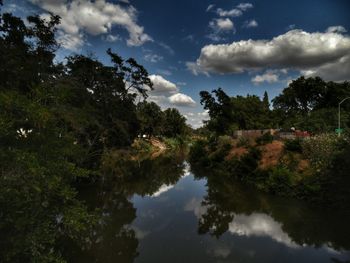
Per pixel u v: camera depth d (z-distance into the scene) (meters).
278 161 22.27
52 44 19.88
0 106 6.25
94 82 25.16
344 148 17.83
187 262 9.70
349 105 49.25
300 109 66.25
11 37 17.86
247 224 13.80
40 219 6.47
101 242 11.49
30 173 5.76
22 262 6.46
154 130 66.19
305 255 10.09
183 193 21.58
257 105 62.66
